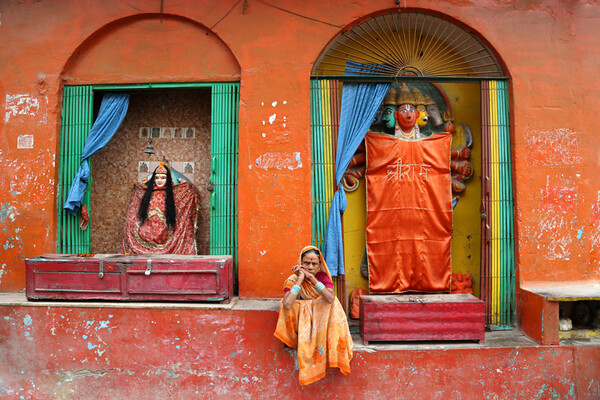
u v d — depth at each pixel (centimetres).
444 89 482
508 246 429
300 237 415
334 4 428
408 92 453
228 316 381
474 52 457
